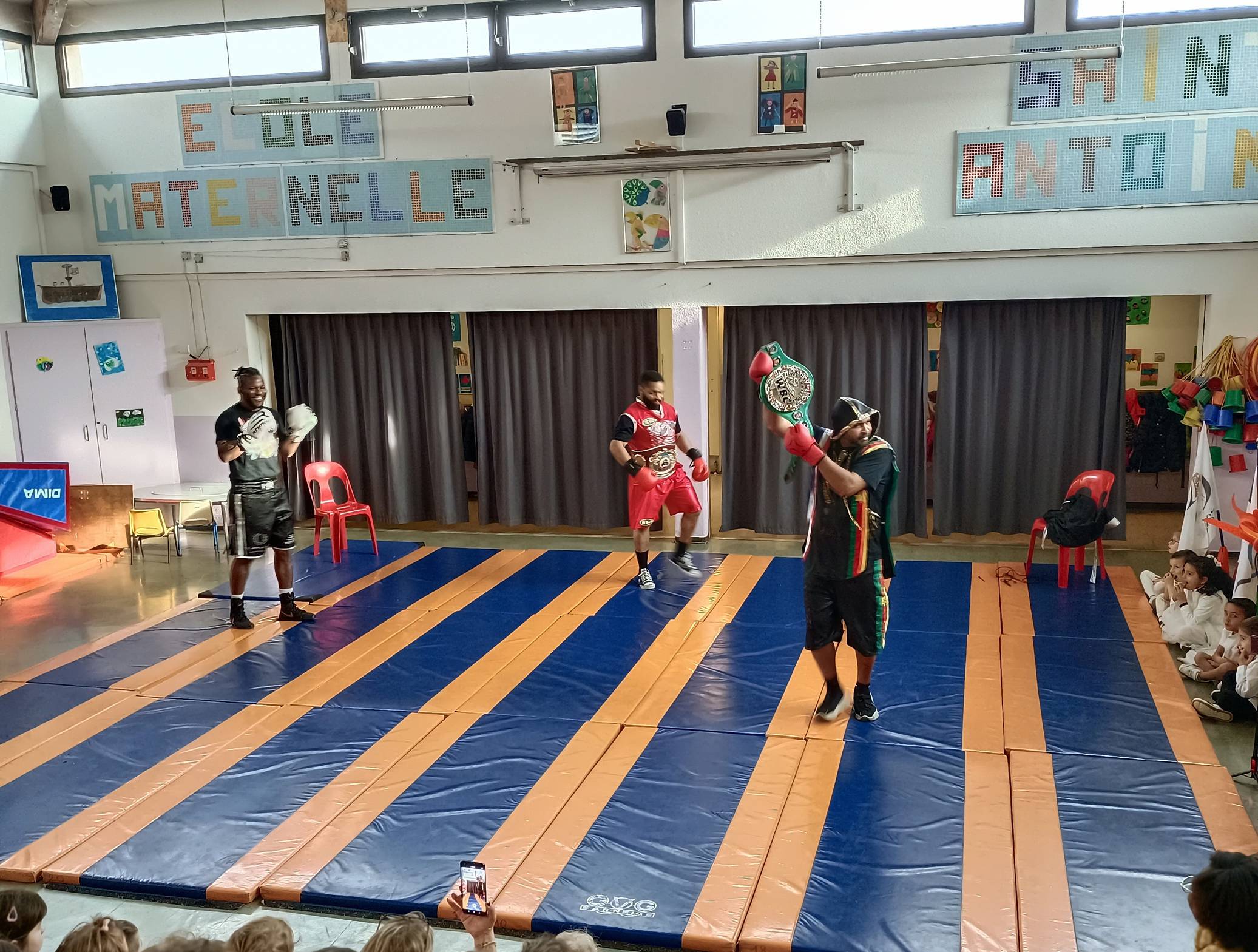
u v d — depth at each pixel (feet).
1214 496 21.01
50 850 12.69
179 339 30.17
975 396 26.21
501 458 29.30
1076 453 26.09
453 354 29.17
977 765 14.11
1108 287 24.58
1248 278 23.77
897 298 25.75
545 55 26.35
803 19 24.91
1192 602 18.69
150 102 28.73
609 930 10.69
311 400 30.32
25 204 29.43
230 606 22.11
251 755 15.20
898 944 10.27
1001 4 23.91
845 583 15.05
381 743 15.47
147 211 29.45
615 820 12.92
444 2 26.53
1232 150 23.20
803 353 26.96
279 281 29.14
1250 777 13.76
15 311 29.12
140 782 14.48
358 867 12.06
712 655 18.78
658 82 25.79
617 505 29.01
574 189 26.81
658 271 26.96
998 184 24.49
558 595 22.99
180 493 28.50
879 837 12.32
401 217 27.89
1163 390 29.60
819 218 25.66
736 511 28.50
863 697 15.65
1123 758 14.17
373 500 30.68
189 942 7.09
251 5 27.68
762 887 11.34
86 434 29.78
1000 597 21.80
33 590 24.95
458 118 27.04
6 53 28.73
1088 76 23.59
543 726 15.88
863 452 14.65
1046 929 10.38
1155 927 10.40
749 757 14.60
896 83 24.59
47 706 17.40
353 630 20.90
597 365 28.27
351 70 27.35
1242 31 22.63
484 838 12.60
